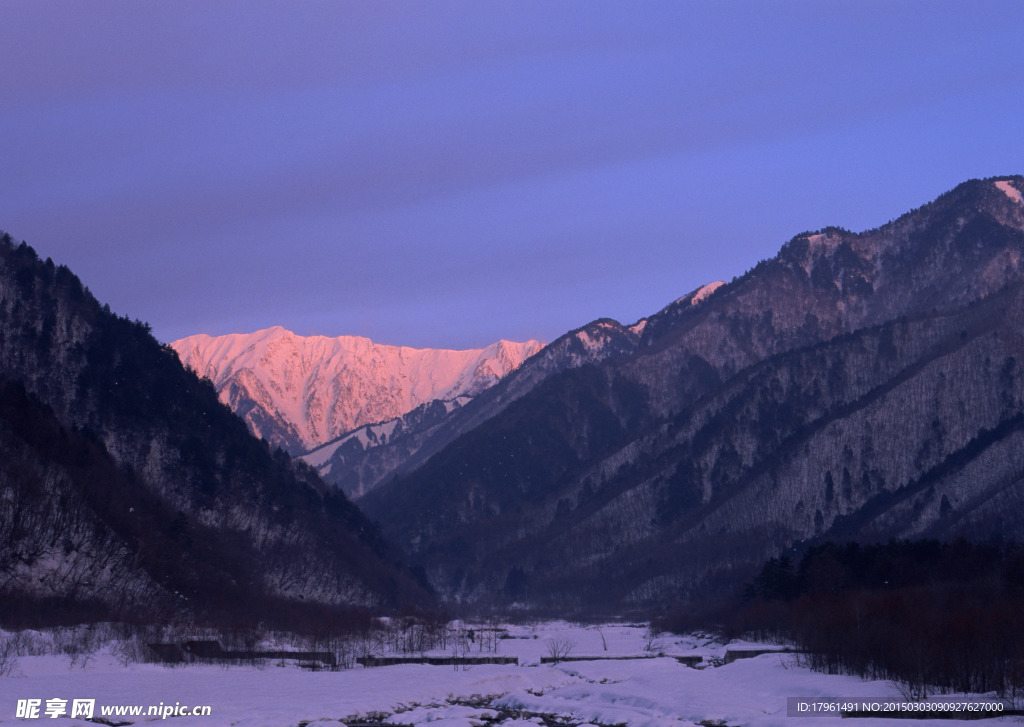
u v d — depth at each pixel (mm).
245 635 124438
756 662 103750
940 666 77438
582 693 84750
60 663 92875
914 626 86062
